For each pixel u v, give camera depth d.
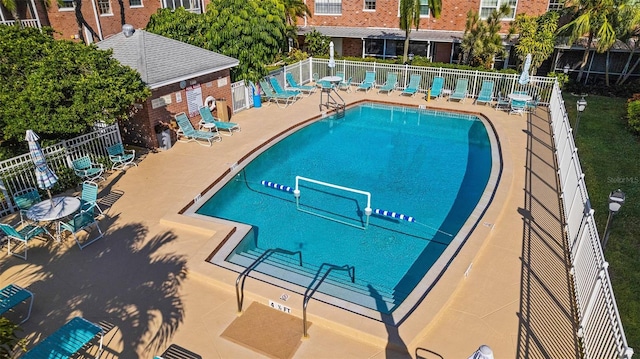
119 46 17.16
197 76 17.34
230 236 10.48
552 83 20.73
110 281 8.92
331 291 8.85
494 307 7.98
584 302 7.48
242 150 15.89
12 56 12.02
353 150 17.02
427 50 30.03
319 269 9.68
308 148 17.23
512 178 13.20
